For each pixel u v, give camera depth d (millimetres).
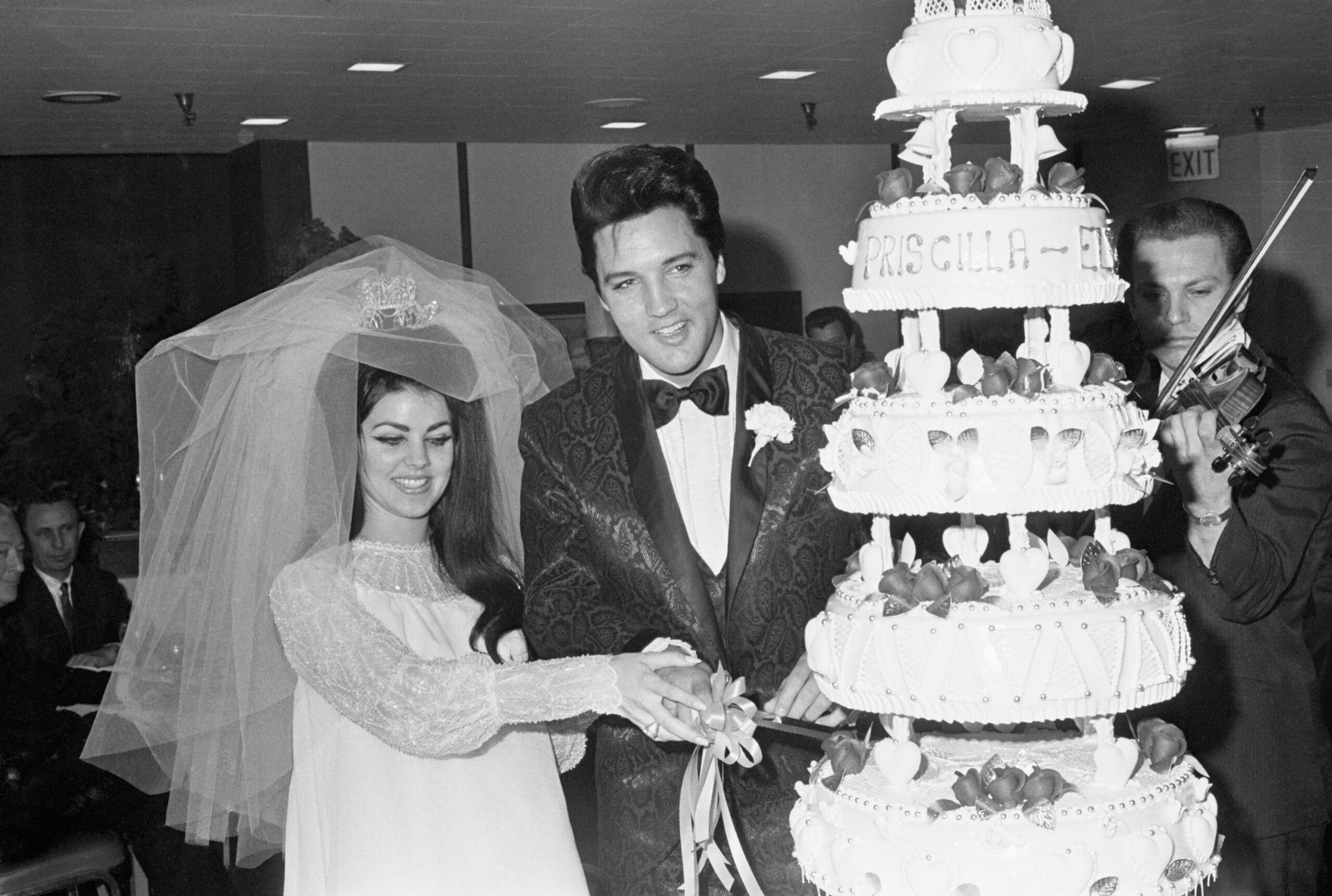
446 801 2303
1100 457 1821
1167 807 1812
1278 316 11945
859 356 2629
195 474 2500
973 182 1904
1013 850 1730
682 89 8812
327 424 2322
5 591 4414
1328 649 2818
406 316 2357
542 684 2158
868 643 1840
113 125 9422
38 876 3664
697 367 2432
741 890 2426
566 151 11359
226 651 2541
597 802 2561
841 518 2438
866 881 1822
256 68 7438
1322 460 2539
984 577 1966
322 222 7848
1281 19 7238
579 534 2484
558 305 11422
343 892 2260
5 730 3711
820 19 6805
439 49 7137
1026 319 2123
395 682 2205
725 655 2369
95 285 10969
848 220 12336
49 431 7758
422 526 2486
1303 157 11883
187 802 2656
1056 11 6883
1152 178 12555
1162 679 1830
